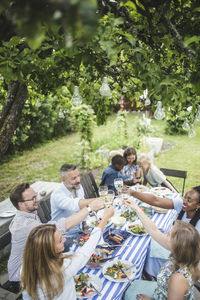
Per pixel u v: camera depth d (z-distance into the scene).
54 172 7.61
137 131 9.20
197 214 2.53
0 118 2.64
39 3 0.53
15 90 2.59
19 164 8.52
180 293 1.69
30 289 1.61
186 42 1.29
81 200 2.84
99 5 1.62
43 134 10.76
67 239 2.83
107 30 1.39
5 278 3.43
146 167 4.43
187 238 1.73
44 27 1.05
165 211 3.19
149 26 1.70
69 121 12.06
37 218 2.68
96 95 2.37
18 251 2.41
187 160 7.92
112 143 8.14
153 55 1.79
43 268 1.57
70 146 10.29
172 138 10.48
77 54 1.52
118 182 3.19
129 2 1.42
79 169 7.58
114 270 2.14
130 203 2.46
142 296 2.10
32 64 1.64
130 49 1.51
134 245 2.52
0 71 1.55
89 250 1.89
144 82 1.69
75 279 2.06
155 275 2.65
